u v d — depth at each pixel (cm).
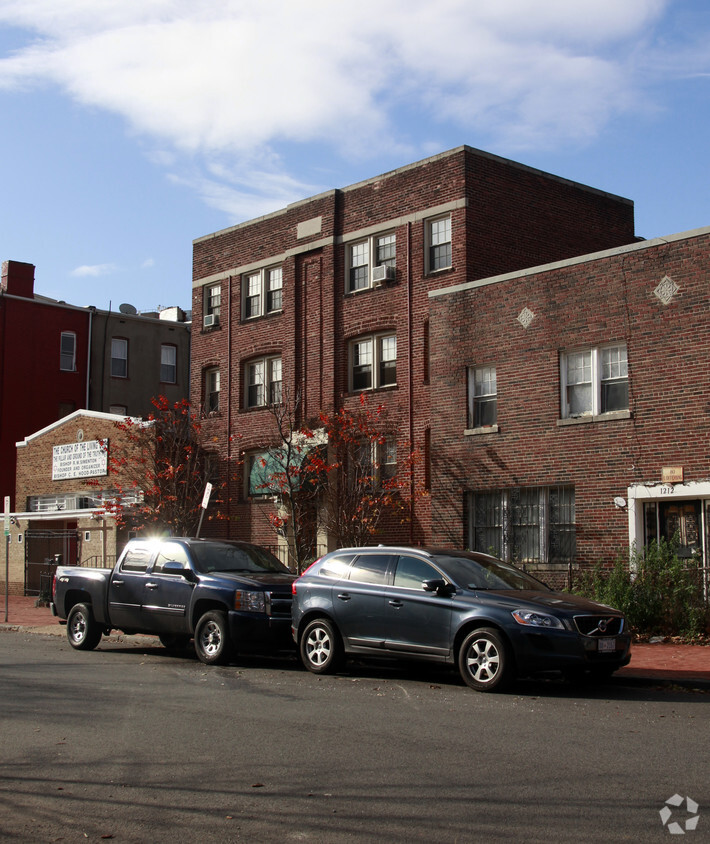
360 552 1400
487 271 2519
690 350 1906
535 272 2181
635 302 1997
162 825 629
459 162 2519
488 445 2236
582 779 732
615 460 2005
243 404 3119
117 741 889
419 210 2612
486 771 760
